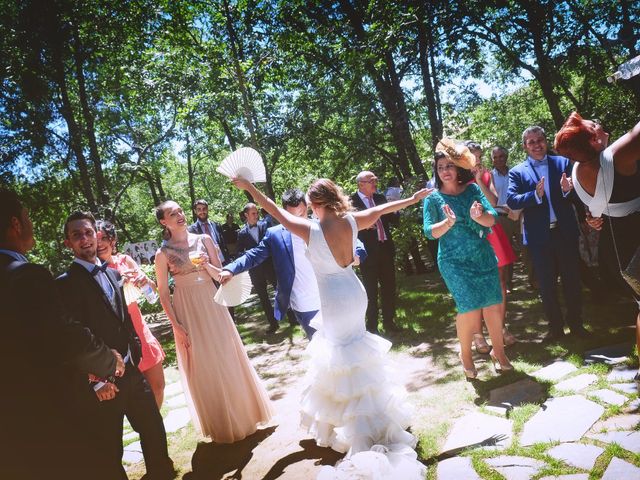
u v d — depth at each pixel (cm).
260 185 1972
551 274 444
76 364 191
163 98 1217
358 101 1523
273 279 718
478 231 386
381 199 600
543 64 1191
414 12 1033
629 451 255
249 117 991
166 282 367
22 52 1265
